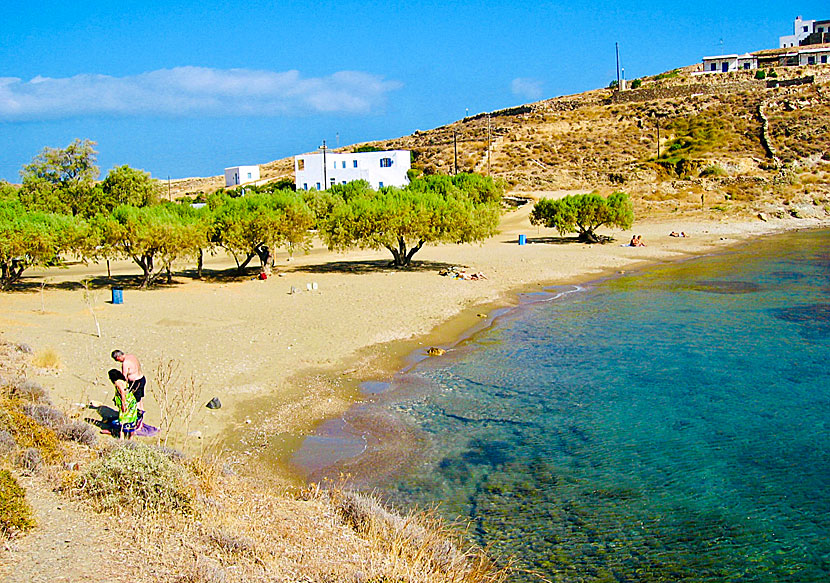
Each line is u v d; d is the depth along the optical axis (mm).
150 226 32656
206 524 9500
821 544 10727
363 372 19422
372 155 84000
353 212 39250
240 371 18609
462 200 42406
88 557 8367
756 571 10055
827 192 76312
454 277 36312
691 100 109938
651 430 15344
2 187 65500
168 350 20250
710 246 52594
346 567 8820
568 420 15984
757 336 23906
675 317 27297
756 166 86438
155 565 8297
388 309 27859
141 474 9992
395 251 41156
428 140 122312
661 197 77500
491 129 115875
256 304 28266
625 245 52750
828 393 17688
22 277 37750
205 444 13695
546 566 10094
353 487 12453
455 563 9555
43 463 10984
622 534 11016
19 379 15195
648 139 99188
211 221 37031
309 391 17484
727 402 17109
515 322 26516
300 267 40938
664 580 9820
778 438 14828
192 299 29312
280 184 100125
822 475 13062
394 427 15430
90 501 9844
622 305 30031
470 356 21516
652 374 19531
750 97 107312
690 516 11578
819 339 23312
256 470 12836
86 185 58094
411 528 10273
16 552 8352
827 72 112812
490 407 16844
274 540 9414
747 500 12133
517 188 85562
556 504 11977
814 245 52469
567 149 99438
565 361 20922
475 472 13227
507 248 50781
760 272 39656
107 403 15219
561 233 55312
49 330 22141
